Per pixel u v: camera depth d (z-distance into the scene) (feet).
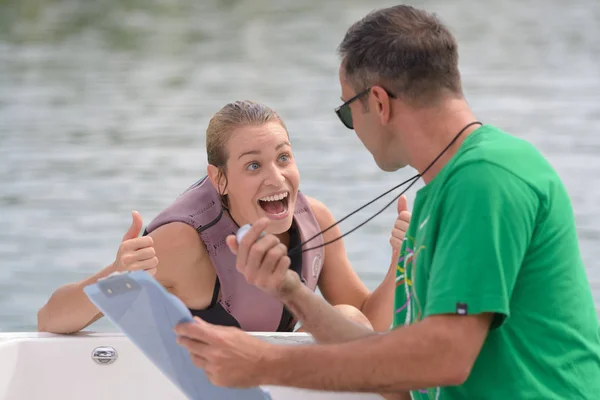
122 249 29.99
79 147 89.56
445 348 20.40
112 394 31.63
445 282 20.70
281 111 100.58
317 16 169.37
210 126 33.53
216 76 123.44
